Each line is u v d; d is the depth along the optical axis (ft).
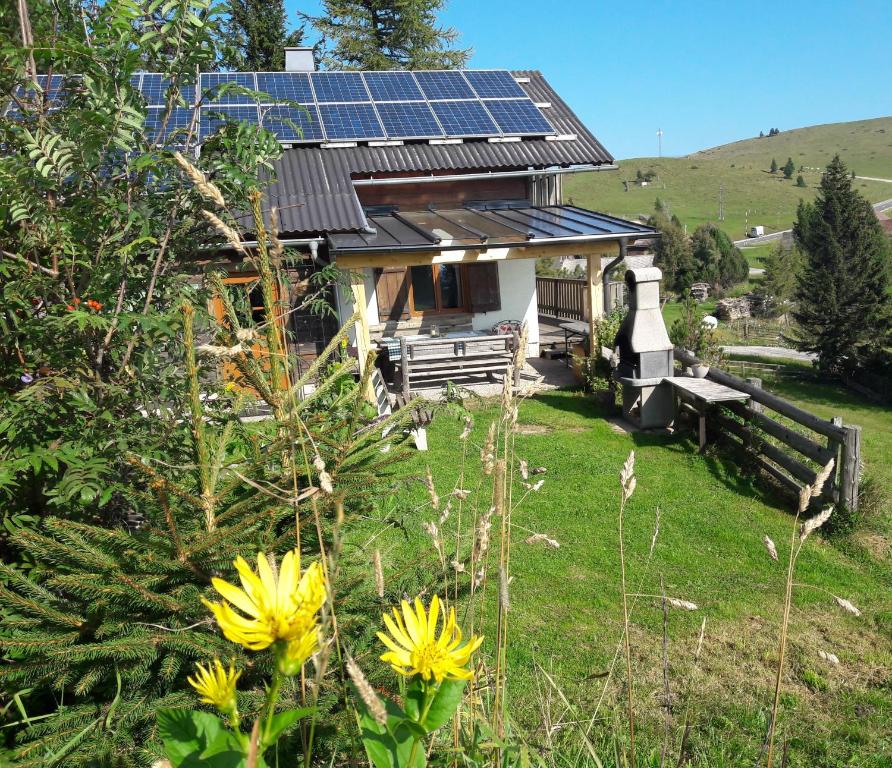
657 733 11.60
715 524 21.89
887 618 16.81
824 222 75.15
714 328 40.57
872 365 62.59
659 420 31.22
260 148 11.57
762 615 16.83
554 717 10.54
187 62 11.17
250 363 5.91
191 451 8.14
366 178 41.91
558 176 48.16
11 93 10.64
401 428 8.15
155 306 11.89
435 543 6.66
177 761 3.49
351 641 6.33
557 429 31.45
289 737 5.39
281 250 5.63
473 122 45.98
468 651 3.69
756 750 11.75
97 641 6.24
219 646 5.95
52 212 10.01
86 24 11.96
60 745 5.63
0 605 6.54
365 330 33.96
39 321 9.67
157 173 10.65
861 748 12.23
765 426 25.85
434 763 5.60
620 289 57.16
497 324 44.37
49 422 9.82
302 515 6.73
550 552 19.62
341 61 80.89
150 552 6.05
